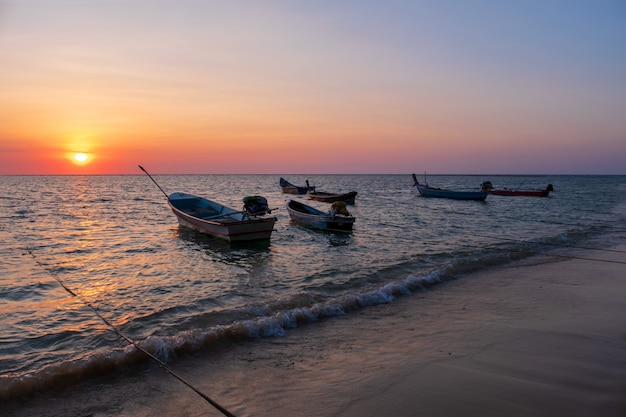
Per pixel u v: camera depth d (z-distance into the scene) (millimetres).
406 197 53688
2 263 13641
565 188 90438
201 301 9555
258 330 7227
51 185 93875
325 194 43719
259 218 17969
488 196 55062
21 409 4855
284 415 4727
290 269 12859
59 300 9609
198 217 20172
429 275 11250
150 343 6426
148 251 15953
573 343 6711
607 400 4941
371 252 15719
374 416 4680
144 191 68062
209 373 5758
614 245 17250
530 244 17469
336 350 6555
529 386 5285
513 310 8578
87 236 19625
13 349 6820
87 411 4832
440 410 4762
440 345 6707
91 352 6574
